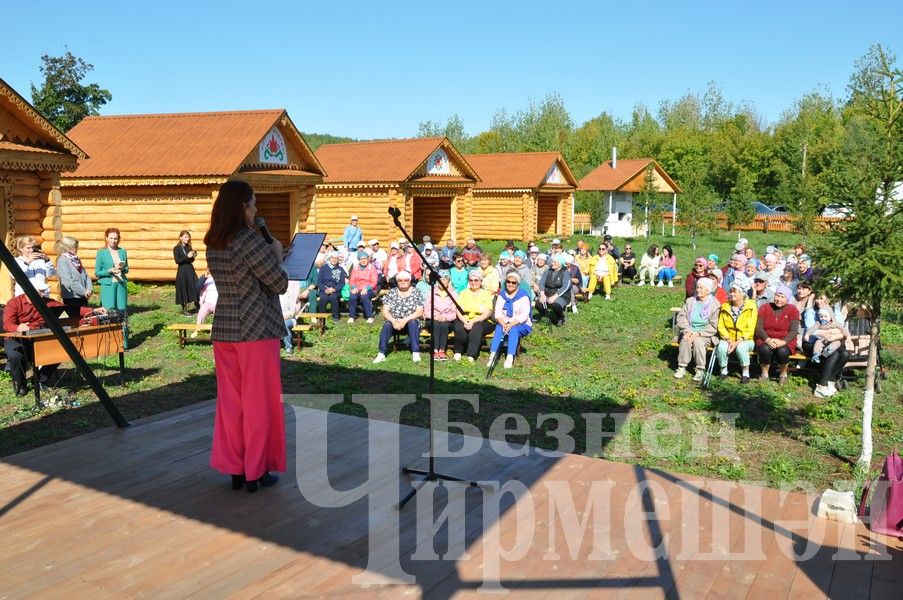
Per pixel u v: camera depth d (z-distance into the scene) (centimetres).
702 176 3394
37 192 1242
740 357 916
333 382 880
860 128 683
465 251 1563
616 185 3922
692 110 7344
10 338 773
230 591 346
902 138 567
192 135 1794
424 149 2539
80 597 337
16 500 441
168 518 420
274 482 474
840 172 583
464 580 363
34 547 384
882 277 560
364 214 2473
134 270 1745
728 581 372
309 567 370
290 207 2008
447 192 2698
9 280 891
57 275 971
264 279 426
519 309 997
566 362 1040
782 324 914
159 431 572
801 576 379
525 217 3194
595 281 1695
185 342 1117
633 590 361
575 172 5691
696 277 1280
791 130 4603
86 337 801
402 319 1029
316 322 1295
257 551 385
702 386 906
